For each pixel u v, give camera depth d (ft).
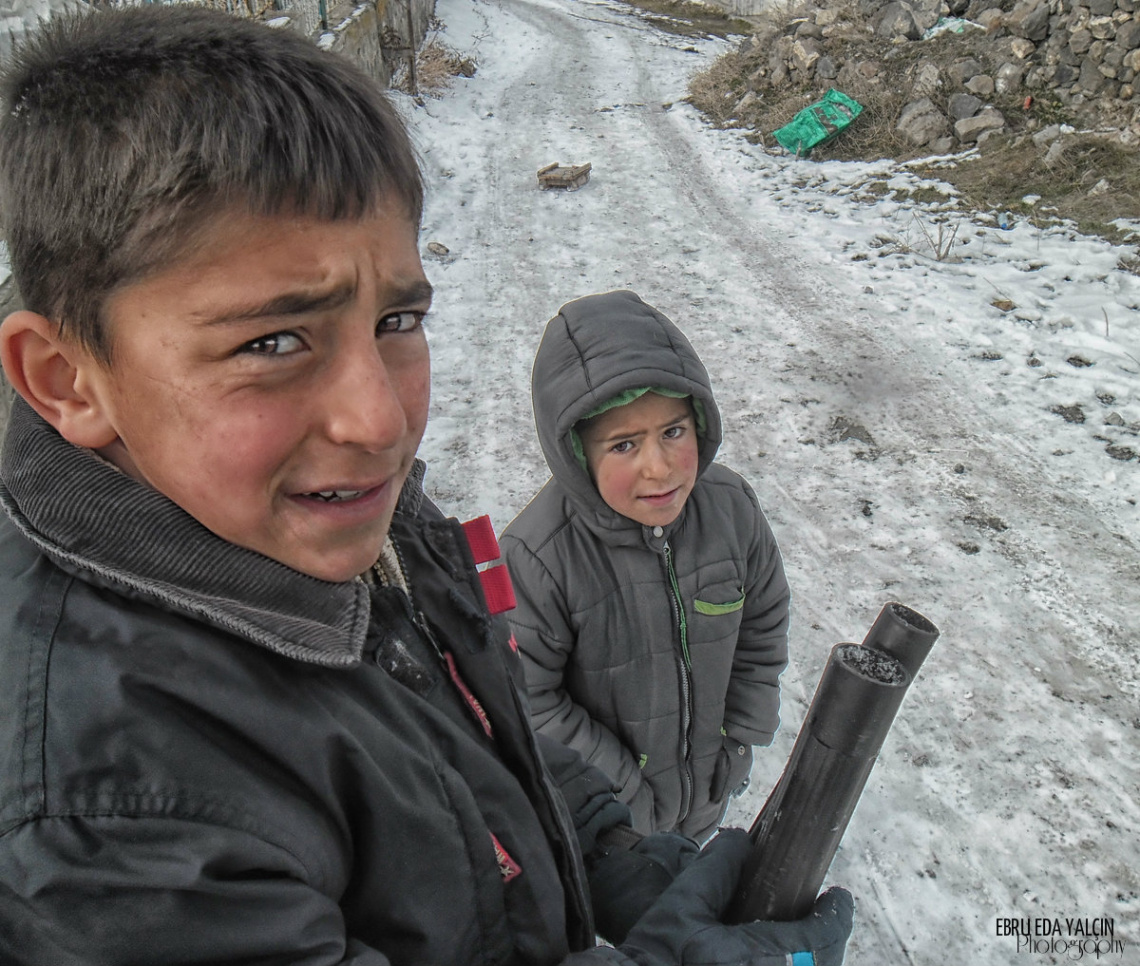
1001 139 24.43
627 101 37.52
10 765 1.49
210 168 1.46
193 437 1.61
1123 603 10.44
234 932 1.60
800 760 2.70
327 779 1.84
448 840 2.16
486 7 64.08
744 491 5.87
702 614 5.46
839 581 10.99
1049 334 16.08
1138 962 6.95
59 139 1.52
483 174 28.09
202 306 1.52
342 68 1.79
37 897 1.45
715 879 3.00
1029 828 8.03
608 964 2.47
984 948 7.07
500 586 3.23
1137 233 19.16
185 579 1.75
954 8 28.71
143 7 1.79
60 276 1.56
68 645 1.59
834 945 2.85
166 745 1.58
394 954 2.10
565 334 5.06
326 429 1.67
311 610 1.95
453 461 13.28
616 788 4.07
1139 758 8.66
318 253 1.57
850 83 28.91
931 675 9.62
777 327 17.26
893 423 14.01
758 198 24.93
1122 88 23.08
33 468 1.72
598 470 5.03
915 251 20.10
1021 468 12.83
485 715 2.69
